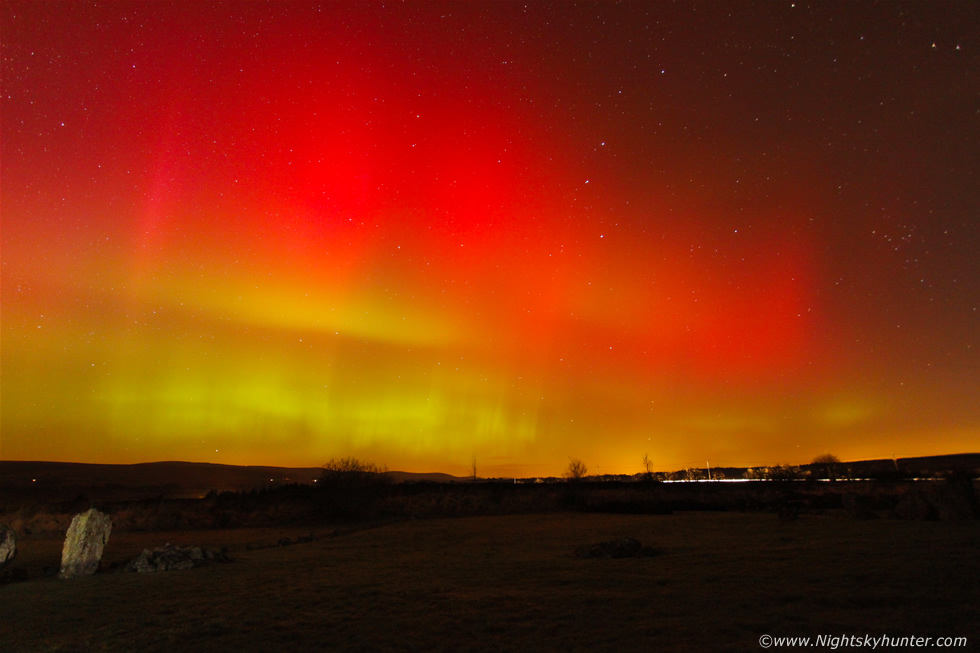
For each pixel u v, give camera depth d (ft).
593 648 29.14
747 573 47.21
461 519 132.87
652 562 55.67
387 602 41.93
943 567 45.32
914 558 50.31
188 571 59.11
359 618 37.40
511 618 35.86
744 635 30.01
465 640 31.63
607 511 145.07
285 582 51.47
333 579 52.54
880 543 61.67
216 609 41.11
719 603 37.17
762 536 75.00
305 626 35.81
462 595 43.45
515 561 61.26
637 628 32.24
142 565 61.00
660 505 147.23
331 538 96.37
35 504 176.14
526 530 98.99
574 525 106.11
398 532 102.27
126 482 386.52
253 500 175.73
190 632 35.14
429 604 40.78
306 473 520.83
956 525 79.66
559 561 59.82
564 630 32.65
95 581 54.65
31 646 33.73
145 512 145.48
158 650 32.01
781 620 32.58
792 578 44.11
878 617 32.32
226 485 400.06
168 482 404.98
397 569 57.93
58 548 93.66
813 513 112.88
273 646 31.94
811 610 34.47
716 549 63.41
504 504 163.84
